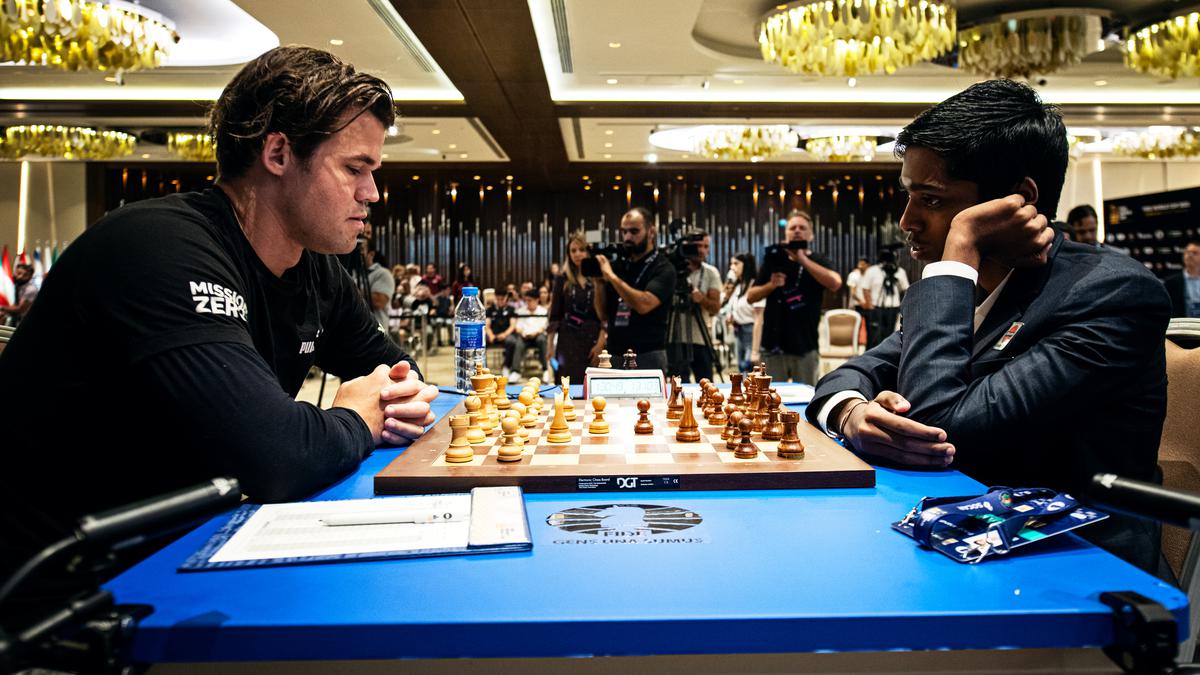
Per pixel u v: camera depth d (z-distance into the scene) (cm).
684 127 1062
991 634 72
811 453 131
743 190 1623
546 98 866
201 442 107
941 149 136
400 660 75
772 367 518
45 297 117
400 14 597
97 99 927
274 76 127
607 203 1638
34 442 115
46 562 61
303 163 129
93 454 118
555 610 73
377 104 132
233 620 71
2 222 1419
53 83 897
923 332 136
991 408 125
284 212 132
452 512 102
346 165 131
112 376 115
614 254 420
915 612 72
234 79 132
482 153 1269
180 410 107
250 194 132
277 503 109
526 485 117
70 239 1424
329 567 86
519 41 658
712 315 569
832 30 581
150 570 85
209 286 116
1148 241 710
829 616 71
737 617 71
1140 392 126
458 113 941
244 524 99
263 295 136
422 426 153
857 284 1273
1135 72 842
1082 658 76
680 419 160
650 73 823
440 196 1627
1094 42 692
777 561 87
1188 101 938
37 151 1103
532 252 1647
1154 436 127
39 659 63
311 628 70
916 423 128
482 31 633
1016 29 657
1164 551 134
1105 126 1065
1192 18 629
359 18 634
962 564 85
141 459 120
